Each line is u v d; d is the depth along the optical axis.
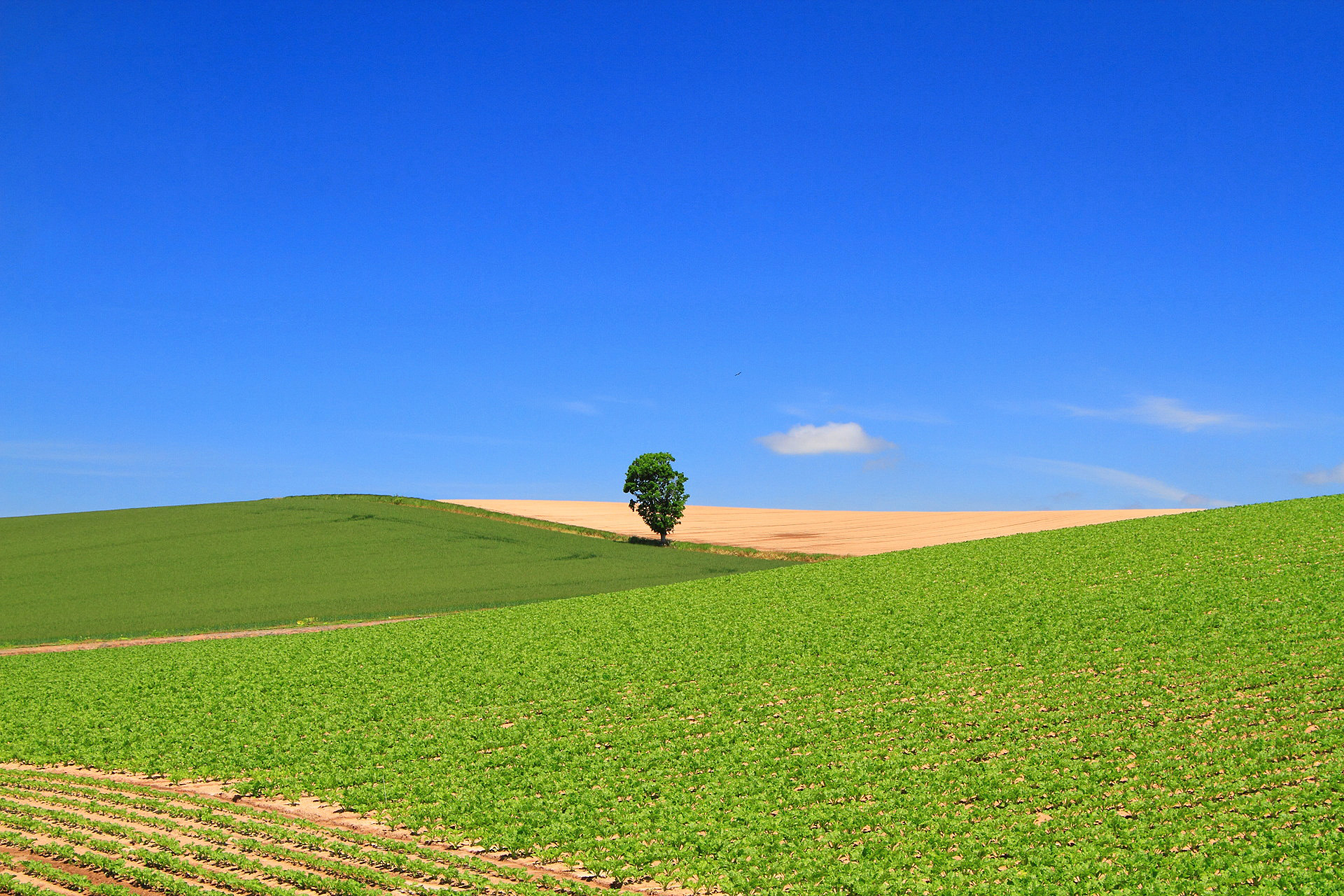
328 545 78.56
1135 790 17.59
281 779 22.28
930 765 20.30
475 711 28.23
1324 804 15.85
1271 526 43.50
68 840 17.33
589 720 26.53
